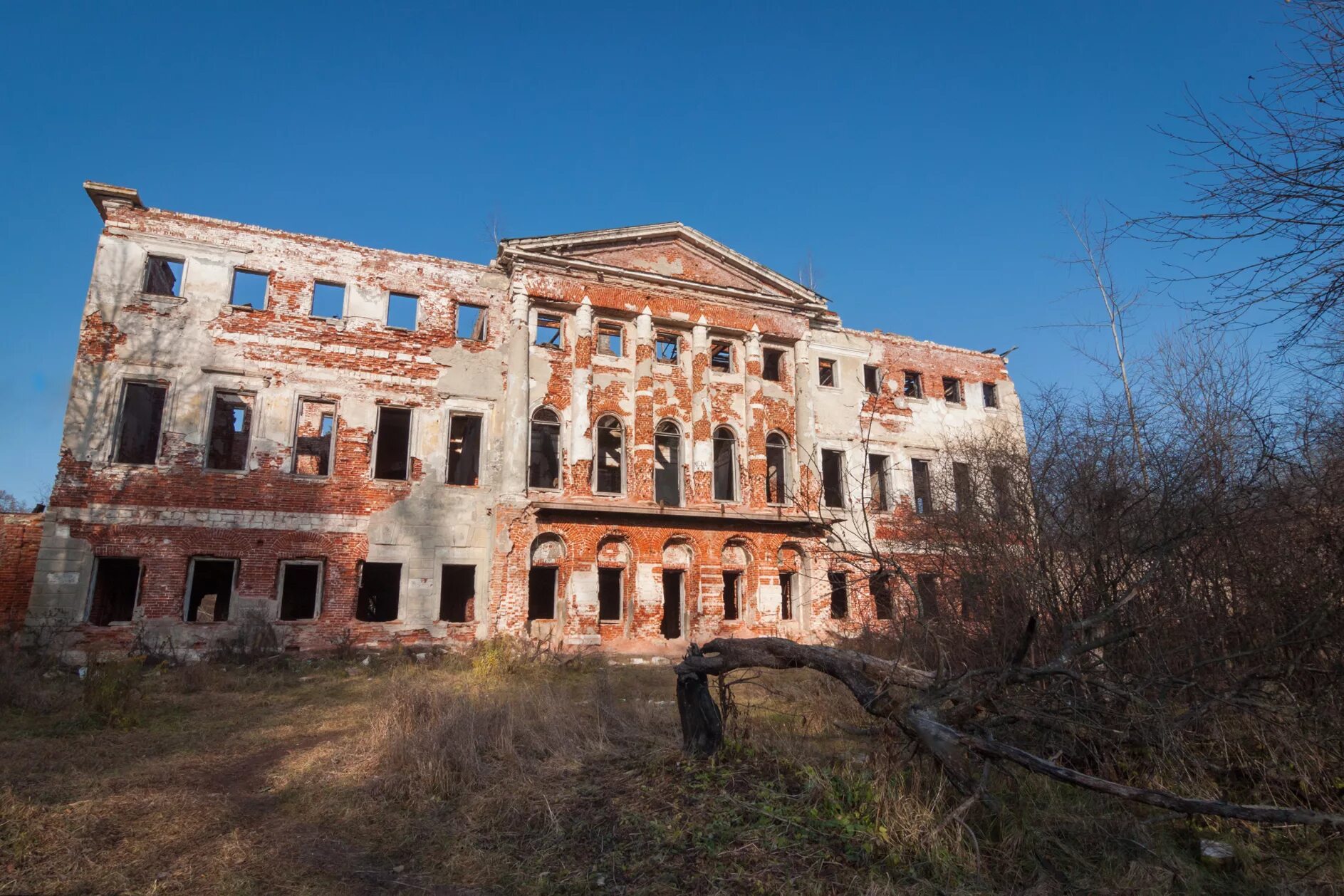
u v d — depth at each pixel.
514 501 22.27
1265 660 7.12
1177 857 5.75
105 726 10.88
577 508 22.48
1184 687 7.17
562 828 6.41
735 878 5.32
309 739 10.55
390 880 5.72
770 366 29.22
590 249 25.02
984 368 32.34
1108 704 7.34
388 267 22.75
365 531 20.94
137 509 18.75
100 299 19.41
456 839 6.41
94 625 18.11
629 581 23.44
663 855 5.75
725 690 8.58
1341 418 7.01
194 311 20.23
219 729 10.98
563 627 22.17
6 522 18.67
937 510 12.05
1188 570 7.77
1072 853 5.71
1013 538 9.54
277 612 19.64
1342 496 6.82
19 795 7.14
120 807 6.91
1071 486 8.94
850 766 7.09
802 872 5.38
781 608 25.53
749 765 7.39
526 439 22.94
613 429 25.19
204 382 20.02
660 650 23.02
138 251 20.00
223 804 7.24
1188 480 7.75
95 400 18.91
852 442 28.36
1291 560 7.08
